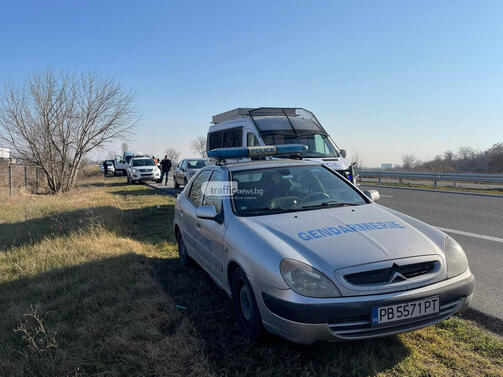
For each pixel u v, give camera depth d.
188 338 3.13
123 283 4.51
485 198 12.56
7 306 4.15
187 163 17.64
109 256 5.64
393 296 2.58
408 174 19.41
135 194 16.75
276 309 2.67
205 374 2.63
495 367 2.64
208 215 3.70
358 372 2.64
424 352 2.85
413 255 2.76
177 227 5.58
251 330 3.03
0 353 3.12
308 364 2.75
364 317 2.57
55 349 3.14
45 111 16.67
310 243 2.86
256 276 2.85
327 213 3.50
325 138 9.73
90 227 7.40
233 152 4.61
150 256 5.86
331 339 2.58
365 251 2.74
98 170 50.28
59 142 17.62
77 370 2.83
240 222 3.41
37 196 16.38
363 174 22.44
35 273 5.15
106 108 17.95
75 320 3.70
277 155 4.95
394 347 2.92
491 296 3.94
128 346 3.04
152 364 2.82
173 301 3.92
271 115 10.14
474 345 2.93
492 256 5.41
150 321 3.48
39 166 17.69
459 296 2.83
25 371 2.86
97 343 3.20
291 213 3.54
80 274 4.95
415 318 2.64
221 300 3.98
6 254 6.26
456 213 9.37
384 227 3.14
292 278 2.63
